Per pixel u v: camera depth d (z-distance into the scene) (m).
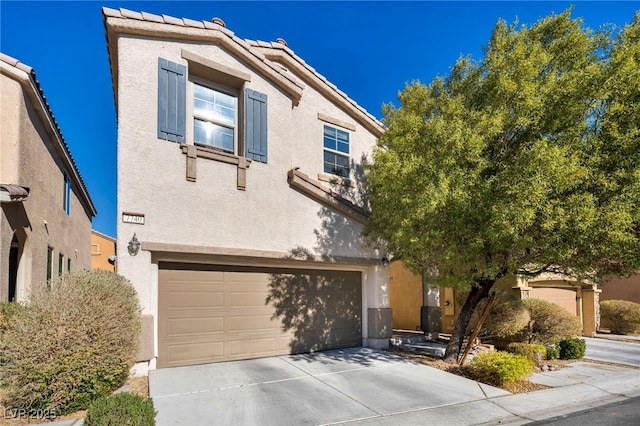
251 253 9.97
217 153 9.77
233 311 10.04
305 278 11.48
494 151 8.74
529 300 13.12
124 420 4.73
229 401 6.96
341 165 13.83
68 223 16.28
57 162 13.96
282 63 12.97
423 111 10.30
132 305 7.42
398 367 9.71
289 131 11.37
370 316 12.45
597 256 8.43
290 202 10.98
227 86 10.71
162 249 8.73
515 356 8.98
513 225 7.48
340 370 9.30
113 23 8.74
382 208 9.88
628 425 6.55
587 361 11.93
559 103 8.06
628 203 7.34
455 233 8.48
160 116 9.10
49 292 6.63
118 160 8.53
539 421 6.71
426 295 14.86
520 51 8.44
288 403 6.98
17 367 5.93
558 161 7.27
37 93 10.38
